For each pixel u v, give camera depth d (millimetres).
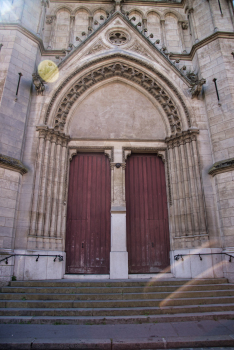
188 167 10312
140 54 11961
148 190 11055
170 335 5008
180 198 10180
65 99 11258
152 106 11992
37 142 10094
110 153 11148
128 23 12391
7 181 8734
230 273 8375
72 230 10312
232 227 8773
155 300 6551
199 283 7895
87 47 11867
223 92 10422
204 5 12297
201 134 10586
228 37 11258
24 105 10070
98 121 11625
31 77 10672
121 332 5156
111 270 9406
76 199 10742
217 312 6152
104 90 12180
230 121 9914
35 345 4570
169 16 13680
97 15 13508
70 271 9773
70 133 11281
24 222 8961
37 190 9398
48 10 13242
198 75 11523
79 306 6344
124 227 9992
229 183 9203
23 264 8359
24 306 6293
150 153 11609
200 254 8859
